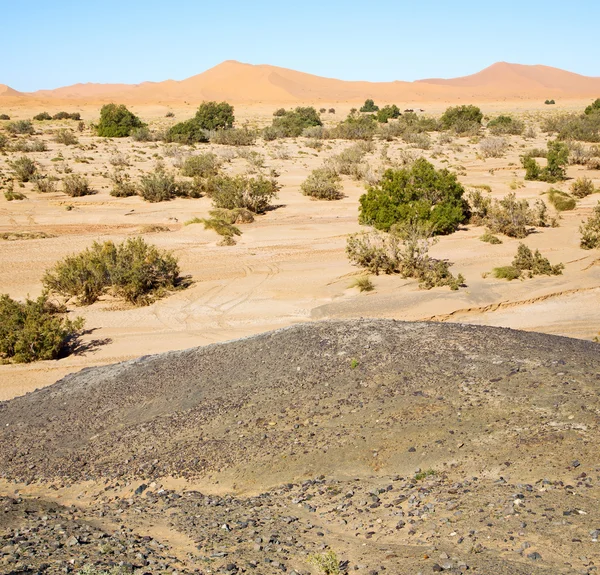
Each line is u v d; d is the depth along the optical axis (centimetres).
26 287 1980
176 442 896
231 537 596
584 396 818
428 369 973
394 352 1047
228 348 1213
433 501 625
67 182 3378
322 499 682
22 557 539
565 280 1886
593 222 2528
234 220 2855
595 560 469
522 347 1023
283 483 751
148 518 682
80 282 1902
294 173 4094
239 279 2034
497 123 6750
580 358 970
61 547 574
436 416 830
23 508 739
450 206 2545
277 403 952
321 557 515
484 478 664
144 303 1844
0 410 1132
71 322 1606
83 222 2870
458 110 6962
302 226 2744
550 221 2762
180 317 1725
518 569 466
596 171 4184
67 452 931
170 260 2016
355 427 841
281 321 1652
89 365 1422
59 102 11350
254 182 3144
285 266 2156
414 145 5412
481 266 2073
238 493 748
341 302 1745
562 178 3828
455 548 520
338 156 4391
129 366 1237
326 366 1039
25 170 3722
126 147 5341
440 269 1889
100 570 499
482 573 466
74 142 5406
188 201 3275
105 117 6378
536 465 667
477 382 909
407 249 2002
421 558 506
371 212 2645
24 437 1002
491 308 1678
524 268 2008
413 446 770
